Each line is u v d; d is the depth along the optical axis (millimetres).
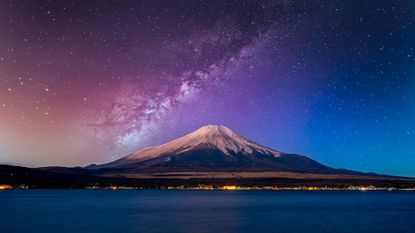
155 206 78812
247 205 82625
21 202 88500
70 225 48938
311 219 57094
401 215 63500
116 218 56688
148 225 49094
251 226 48969
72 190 167750
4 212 65250
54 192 143750
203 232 43625
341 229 47062
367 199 110062
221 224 50438
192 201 94562
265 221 54188
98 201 92688
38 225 48844
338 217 60156
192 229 45844
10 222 51875
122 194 130875
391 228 47875
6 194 125562
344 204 88375
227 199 103625
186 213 64375
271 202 93500
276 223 52094
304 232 44656
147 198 106750
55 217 57781
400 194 147750
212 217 58750
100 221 52906
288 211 69500
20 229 45500
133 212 65875
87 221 52969
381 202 96188
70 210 69250
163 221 53281
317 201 98938
